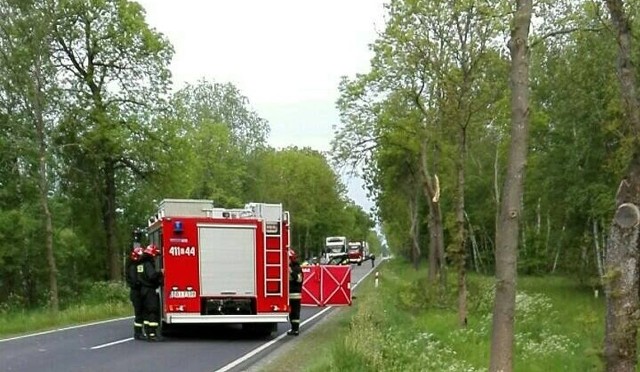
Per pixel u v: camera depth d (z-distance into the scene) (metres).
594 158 33.34
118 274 43.25
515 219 8.85
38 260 38.16
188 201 20.73
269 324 21.03
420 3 20.22
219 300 19.98
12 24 31.27
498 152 42.06
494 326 8.88
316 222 90.81
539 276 50.66
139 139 40.56
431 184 28.20
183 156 41.62
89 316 27.23
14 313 29.39
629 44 11.32
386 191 46.09
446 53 20.27
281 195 82.19
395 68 25.12
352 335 14.57
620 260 9.70
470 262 66.25
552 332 18.48
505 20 16.11
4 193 37.31
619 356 9.66
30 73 31.73
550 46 33.03
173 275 19.81
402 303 26.88
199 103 77.94
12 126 33.75
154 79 40.59
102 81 40.09
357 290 41.78
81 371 14.08
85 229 42.72
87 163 40.59
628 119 11.17
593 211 34.09
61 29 37.91
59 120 36.91
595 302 29.36
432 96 23.78
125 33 39.16
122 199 43.62
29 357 16.06
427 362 12.94
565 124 35.47
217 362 15.39
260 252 20.30
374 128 30.61
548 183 38.47
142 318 19.92
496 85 20.08
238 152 72.56
